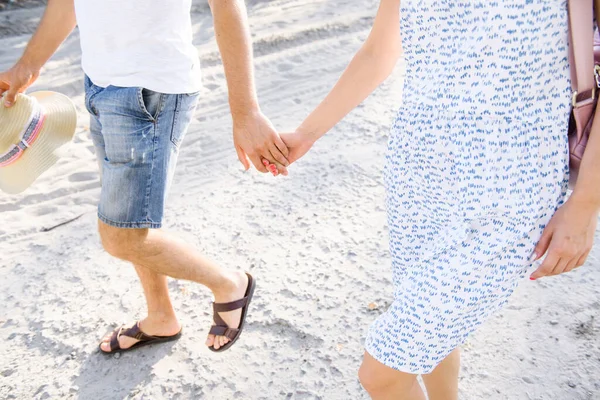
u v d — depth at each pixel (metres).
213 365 2.40
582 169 1.33
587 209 1.33
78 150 3.87
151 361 2.44
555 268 1.39
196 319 2.62
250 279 2.29
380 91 4.29
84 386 2.36
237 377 2.35
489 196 1.44
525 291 2.62
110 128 1.92
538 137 1.39
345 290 2.70
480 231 1.46
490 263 1.44
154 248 2.04
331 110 1.85
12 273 2.93
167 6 1.91
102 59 1.93
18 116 2.22
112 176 1.95
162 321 2.43
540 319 2.48
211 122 4.12
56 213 3.34
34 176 2.27
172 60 1.95
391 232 1.73
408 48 1.53
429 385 1.86
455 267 1.45
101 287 2.82
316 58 4.89
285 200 3.30
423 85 1.51
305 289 2.72
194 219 3.21
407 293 1.50
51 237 3.16
